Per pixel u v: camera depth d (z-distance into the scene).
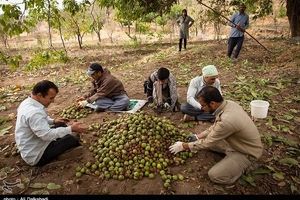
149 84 6.11
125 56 13.61
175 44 16.09
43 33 21.50
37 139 4.15
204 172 4.06
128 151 4.20
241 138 3.72
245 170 4.04
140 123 4.67
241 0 12.09
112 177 3.95
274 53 10.82
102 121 5.67
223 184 3.84
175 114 5.89
